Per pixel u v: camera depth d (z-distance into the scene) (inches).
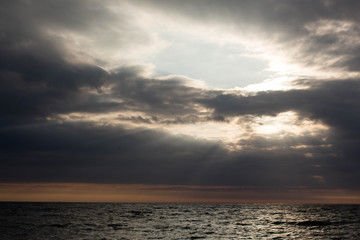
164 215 4308.6
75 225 2684.5
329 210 5984.3
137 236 2023.9
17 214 3993.6
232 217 4008.4
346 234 2203.5
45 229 2348.7
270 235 2139.5
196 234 2165.4
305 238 1993.1
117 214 4392.2
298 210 6102.4
